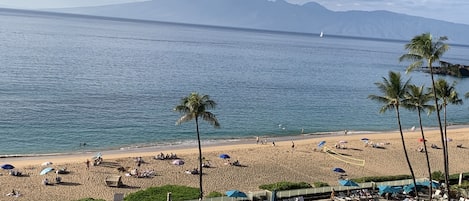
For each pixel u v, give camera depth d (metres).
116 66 162.88
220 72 173.75
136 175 57.66
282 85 154.88
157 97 114.56
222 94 127.44
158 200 44.31
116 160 64.31
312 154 74.31
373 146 81.62
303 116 109.94
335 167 67.25
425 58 46.16
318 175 62.94
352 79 190.00
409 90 52.09
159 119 93.38
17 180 53.56
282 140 86.12
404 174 63.94
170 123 91.25
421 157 76.00
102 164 62.19
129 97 111.69
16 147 69.25
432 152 79.81
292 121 103.44
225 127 92.88
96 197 49.78
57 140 74.44
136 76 145.00
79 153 69.06
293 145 78.56
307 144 82.06
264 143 82.38
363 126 105.62
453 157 77.75
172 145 77.31
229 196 45.97
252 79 162.62
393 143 85.62
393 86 50.38
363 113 120.56
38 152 67.94
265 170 63.75
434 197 52.12
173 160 65.94
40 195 49.16
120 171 59.66
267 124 98.56
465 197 52.50
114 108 98.75
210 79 153.25
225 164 65.44
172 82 139.50
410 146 83.62
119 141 77.12
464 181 59.69
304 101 129.62
